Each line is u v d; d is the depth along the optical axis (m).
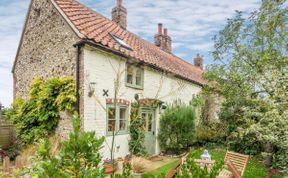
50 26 9.97
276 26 6.25
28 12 11.36
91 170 1.72
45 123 9.06
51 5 9.98
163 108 12.67
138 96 10.92
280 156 6.95
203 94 14.90
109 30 11.36
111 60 9.42
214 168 2.57
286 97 6.82
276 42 8.37
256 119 9.44
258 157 10.68
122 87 9.90
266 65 8.74
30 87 10.17
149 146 11.72
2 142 9.77
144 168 7.69
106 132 9.05
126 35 13.20
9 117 10.69
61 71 9.22
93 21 10.85
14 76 12.31
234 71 10.57
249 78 10.10
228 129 12.69
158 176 2.58
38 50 10.59
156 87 12.29
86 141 1.71
